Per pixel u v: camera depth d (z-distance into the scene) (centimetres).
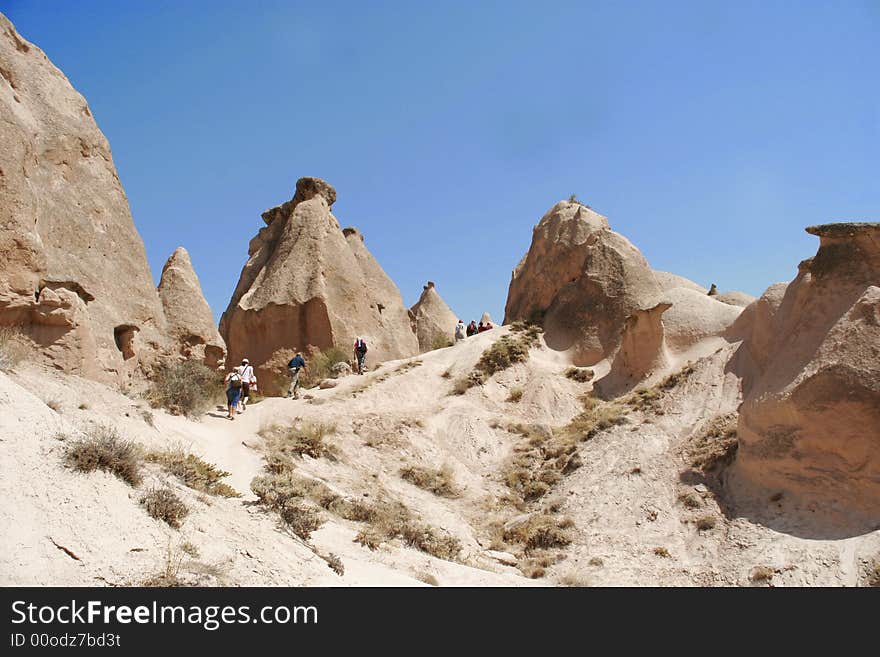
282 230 3462
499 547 1563
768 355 1942
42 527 667
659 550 1436
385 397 2361
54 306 1302
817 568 1237
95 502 730
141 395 1593
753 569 1285
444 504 1783
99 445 807
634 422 2019
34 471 727
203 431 1644
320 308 2908
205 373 1833
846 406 1388
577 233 3127
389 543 1309
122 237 1639
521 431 2186
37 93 1516
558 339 2816
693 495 1584
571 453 1986
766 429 1545
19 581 610
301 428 1894
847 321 1479
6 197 1237
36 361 1270
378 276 3678
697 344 2469
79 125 1575
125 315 1595
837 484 1377
